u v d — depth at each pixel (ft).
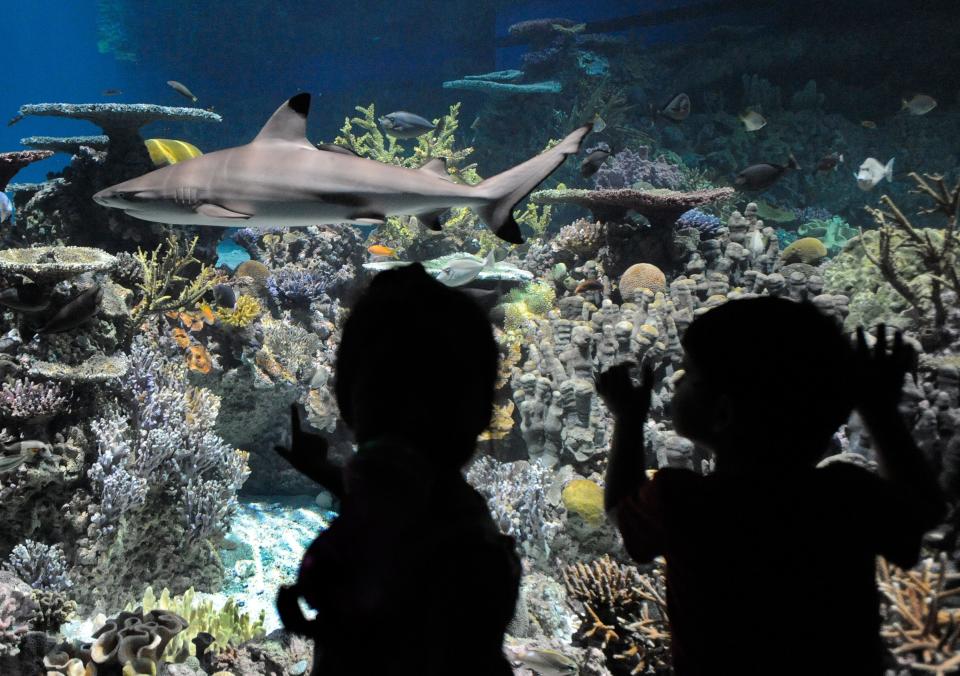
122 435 18.74
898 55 67.56
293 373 27.37
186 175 13.48
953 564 11.03
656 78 72.84
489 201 12.35
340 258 32.71
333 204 13.28
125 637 13.34
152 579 19.93
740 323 4.61
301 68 127.65
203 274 26.48
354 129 109.60
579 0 100.32
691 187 55.67
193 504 20.31
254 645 13.89
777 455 4.57
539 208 54.44
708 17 86.07
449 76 109.81
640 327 21.08
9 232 27.50
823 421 4.54
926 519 4.74
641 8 95.30
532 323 24.93
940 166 58.65
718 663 4.50
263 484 28.45
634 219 27.63
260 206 13.34
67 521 17.69
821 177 57.67
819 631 4.35
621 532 5.16
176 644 14.20
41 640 13.53
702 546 4.54
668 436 18.54
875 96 67.41
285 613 2.78
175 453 20.07
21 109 25.89
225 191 13.28
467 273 25.07
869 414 5.14
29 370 17.25
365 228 54.80
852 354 4.74
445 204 12.86
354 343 3.32
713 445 4.80
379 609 2.76
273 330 28.12
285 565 22.89
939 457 12.85
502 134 69.05
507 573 2.99
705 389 4.72
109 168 27.55
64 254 18.26
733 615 4.46
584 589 13.70
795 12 78.02
